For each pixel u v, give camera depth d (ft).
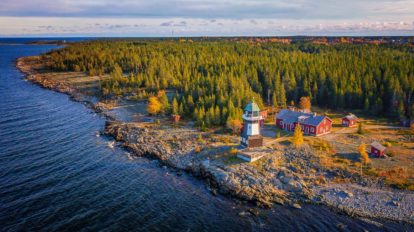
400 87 327.67
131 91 425.28
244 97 318.24
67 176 198.08
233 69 421.59
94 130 291.79
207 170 204.44
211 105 311.47
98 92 450.71
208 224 155.12
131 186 189.78
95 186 187.21
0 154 226.17
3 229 143.43
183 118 316.60
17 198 168.86
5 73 632.79
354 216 160.04
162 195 180.86
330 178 191.42
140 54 624.59
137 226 151.53
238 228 152.25
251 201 174.40
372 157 213.66
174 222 155.94
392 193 173.58
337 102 344.69
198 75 409.08
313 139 248.73
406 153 220.02
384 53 570.05
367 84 350.02
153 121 312.71
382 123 296.30
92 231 146.00
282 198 176.76
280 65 422.00
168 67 473.26
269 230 150.82
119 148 250.57
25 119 319.47
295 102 366.63
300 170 200.95
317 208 167.53
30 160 218.79
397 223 153.89
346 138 253.03
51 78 561.02
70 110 365.40
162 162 224.94
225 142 247.29
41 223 149.18
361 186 181.98
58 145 249.96
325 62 442.09
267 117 314.76
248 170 200.64
